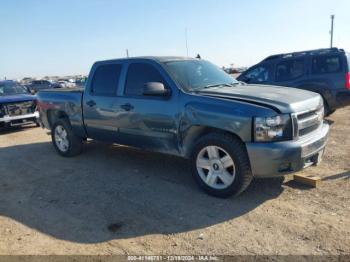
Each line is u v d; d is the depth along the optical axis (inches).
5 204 201.2
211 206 180.9
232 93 192.7
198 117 187.8
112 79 242.1
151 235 155.6
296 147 169.3
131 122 225.6
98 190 212.8
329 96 365.7
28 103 459.8
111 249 146.1
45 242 154.9
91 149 311.6
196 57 252.2
